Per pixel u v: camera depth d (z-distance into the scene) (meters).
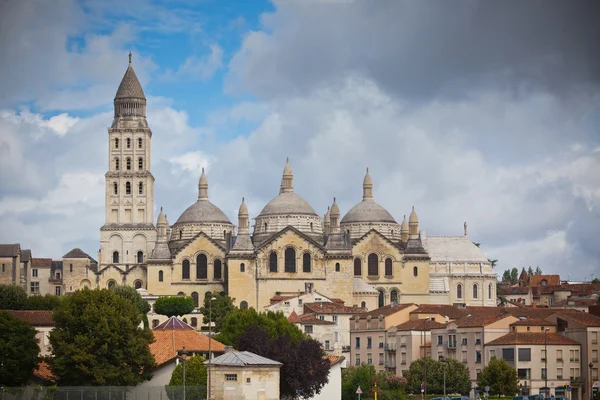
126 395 174.00
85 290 192.00
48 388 170.75
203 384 175.25
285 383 185.00
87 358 180.25
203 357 188.12
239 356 170.75
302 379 186.00
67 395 171.75
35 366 184.75
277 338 193.25
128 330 184.50
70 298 192.25
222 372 168.00
